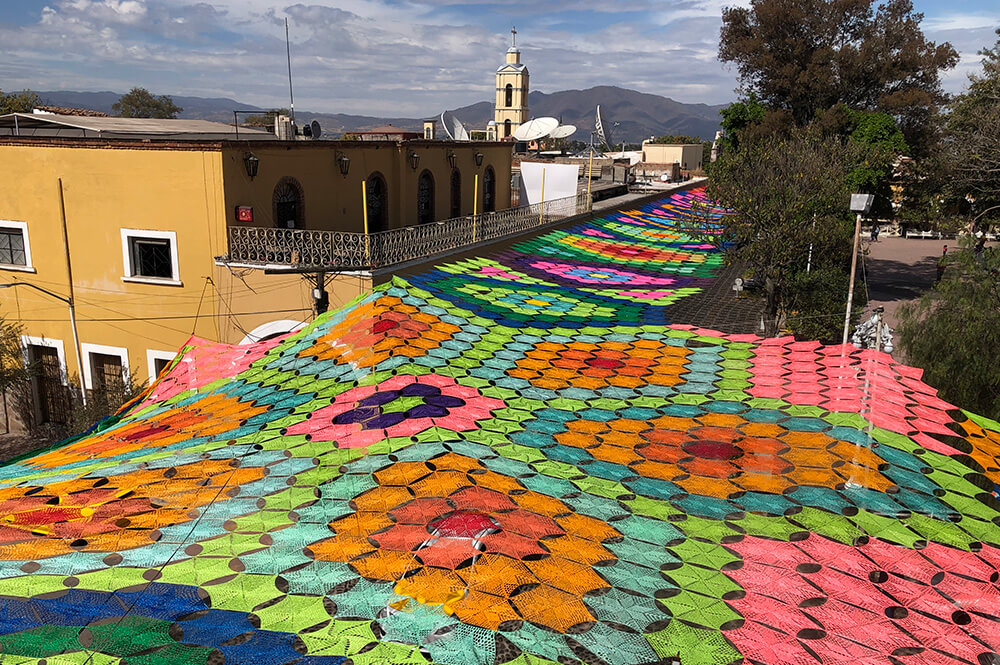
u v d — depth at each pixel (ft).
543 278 57.16
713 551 18.29
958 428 27.78
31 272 54.85
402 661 13.39
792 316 59.62
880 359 33.99
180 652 13.60
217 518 19.15
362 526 18.37
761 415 28.30
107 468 23.80
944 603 16.76
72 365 55.57
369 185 65.10
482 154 86.84
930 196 109.60
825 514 20.51
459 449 23.16
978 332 49.52
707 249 78.59
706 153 213.87
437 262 53.93
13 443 56.03
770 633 15.05
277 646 13.82
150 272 51.85
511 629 14.46
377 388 28.86
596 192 103.50
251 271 48.44
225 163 47.62
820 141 82.58
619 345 37.83
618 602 15.65
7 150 53.47
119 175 50.55
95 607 15.02
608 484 21.79
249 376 33.47
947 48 104.73
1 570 16.52
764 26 109.19
